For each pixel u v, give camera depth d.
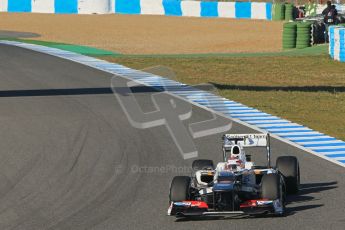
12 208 47.84
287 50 152.88
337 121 80.81
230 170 42.66
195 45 164.75
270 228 41.09
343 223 42.00
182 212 42.09
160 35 187.00
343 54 134.00
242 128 74.06
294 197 48.16
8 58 133.62
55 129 74.81
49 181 54.72
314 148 64.88
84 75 114.69
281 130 73.50
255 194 43.72
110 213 45.88
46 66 124.06
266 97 97.69
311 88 107.44
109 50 152.50
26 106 88.81
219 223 42.38
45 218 45.25
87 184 53.53
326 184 51.81
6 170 58.50
